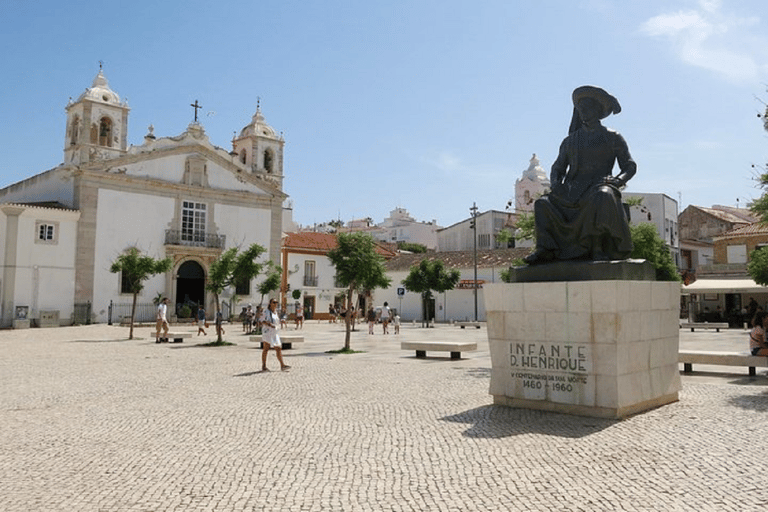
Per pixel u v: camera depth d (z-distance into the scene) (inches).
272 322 522.0
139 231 1473.9
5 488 190.2
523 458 218.2
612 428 259.8
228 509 169.5
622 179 310.8
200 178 1596.9
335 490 185.3
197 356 669.9
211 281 881.5
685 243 1956.2
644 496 176.6
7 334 1079.6
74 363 590.9
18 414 319.3
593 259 300.4
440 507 169.3
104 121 1542.8
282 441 252.1
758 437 243.8
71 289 1357.0
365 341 937.5
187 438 259.6
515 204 2736.2
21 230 1290.6
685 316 1738.4
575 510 165.9
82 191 1387.8
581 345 286.5
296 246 1879.9
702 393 356.8
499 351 318.3
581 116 323.9
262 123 1893.5
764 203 478.6
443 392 381.4
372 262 741.9
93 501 177.2
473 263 1866.4
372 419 297.1
